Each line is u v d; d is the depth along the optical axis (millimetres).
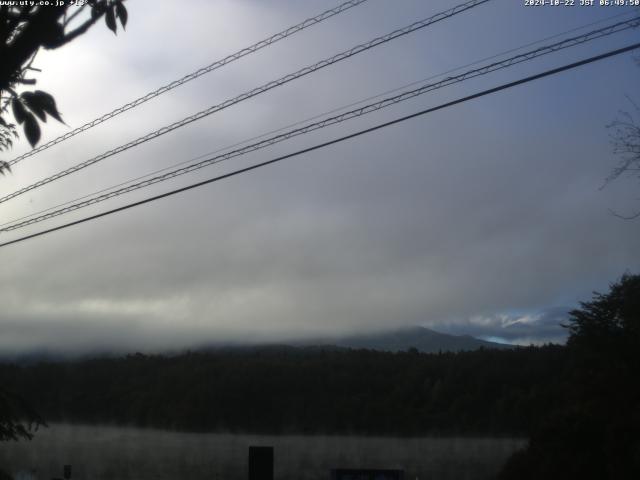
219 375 104688
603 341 30484
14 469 60688
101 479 64000
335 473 22047
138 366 111688
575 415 31938
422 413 88938
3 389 13945
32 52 4203
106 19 4523
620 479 27406
